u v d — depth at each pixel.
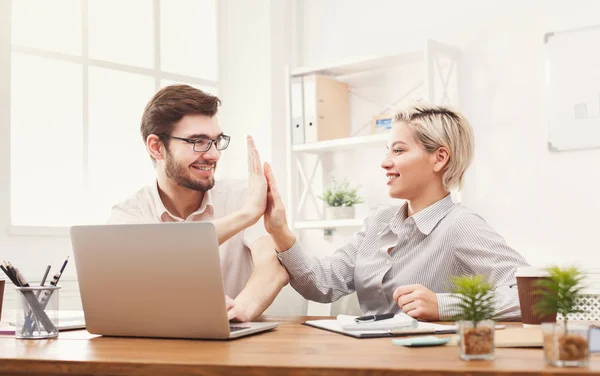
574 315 2.40
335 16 3.69
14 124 3.07
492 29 3.16
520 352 1.13
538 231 2.99
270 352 1.19
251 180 1.94
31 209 3.11
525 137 3.04
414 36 3.40
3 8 3.00
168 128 2.07
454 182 2.04
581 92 2.90
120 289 1.46
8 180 2.99
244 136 3.81
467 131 2.05
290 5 3.81
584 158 2.89
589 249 2.86
